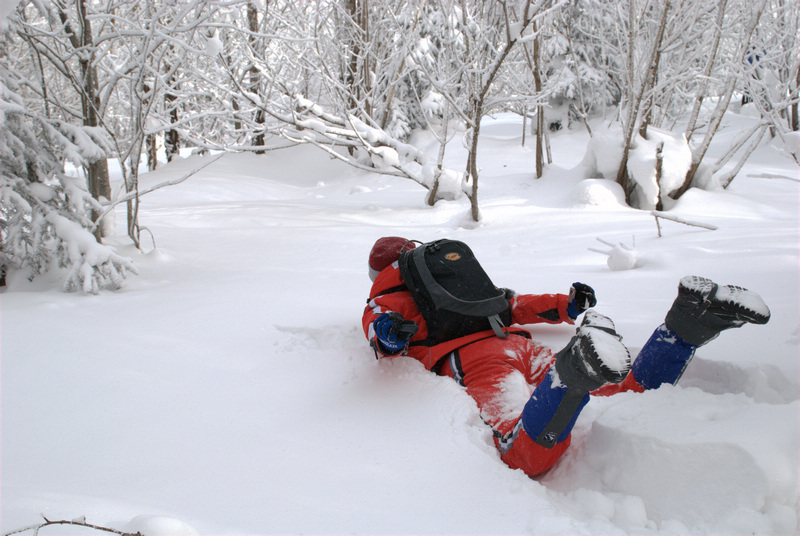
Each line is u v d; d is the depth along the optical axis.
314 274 4.25
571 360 1.63
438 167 7.37
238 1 4.30
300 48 7.88
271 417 2.12
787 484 1.50
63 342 2.89
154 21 4.19
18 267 3.88
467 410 2.06
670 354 2.10
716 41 6.77
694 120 7.19
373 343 2.27
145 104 5.50
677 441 1.66
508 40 5.28
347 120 7.62
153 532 1.20
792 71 6.81
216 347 2.83
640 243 4.36
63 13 4.42
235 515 1.53
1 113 3.40
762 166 9.61
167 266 4.58
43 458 1.85
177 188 11.10
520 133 16.53
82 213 3.85
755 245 3.69
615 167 7.00
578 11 11.45
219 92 7.41
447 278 2.44
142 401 2.26
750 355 2.23
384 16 9.90
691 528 1.53
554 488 1.84
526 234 5.30
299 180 13.30
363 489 1.66
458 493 1.63
